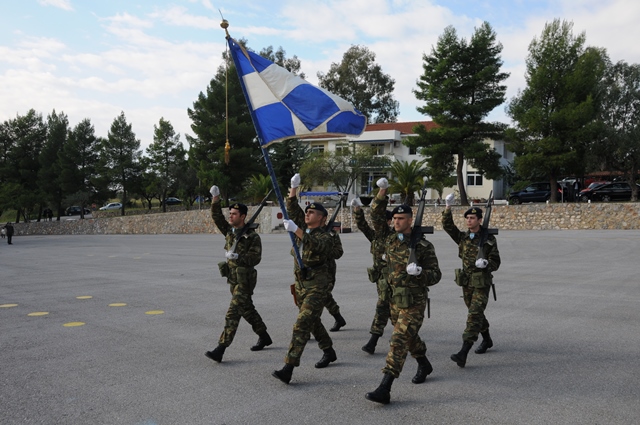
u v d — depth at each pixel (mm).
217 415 4457
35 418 4410
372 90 67938
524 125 34344
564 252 18406
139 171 60188
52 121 69125
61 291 11750
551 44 34438
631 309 8719
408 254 4961
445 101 36438
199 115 48000
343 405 4680
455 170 38906
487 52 36375
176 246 27875
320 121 6457
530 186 41094
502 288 11062
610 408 4555
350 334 7398
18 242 41594
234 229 6258
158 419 4379
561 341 6809
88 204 64250
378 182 6387
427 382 5301
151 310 9266
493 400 4777
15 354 6379
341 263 16688
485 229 6168
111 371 5684
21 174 67250
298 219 6059
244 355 6305
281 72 6617
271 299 10242
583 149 34188
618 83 38000
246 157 46969
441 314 8602
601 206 29891
